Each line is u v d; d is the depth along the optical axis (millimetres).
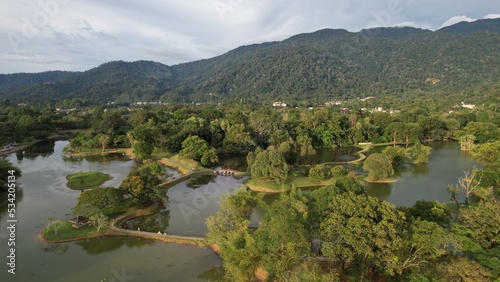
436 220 41688
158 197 67000
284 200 41594
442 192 79000
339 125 157375
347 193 41250
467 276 29688
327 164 111062
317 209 42094
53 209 65250
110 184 84938
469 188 78188
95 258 46219
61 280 40562
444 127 164125
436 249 32719
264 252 37406
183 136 125938
